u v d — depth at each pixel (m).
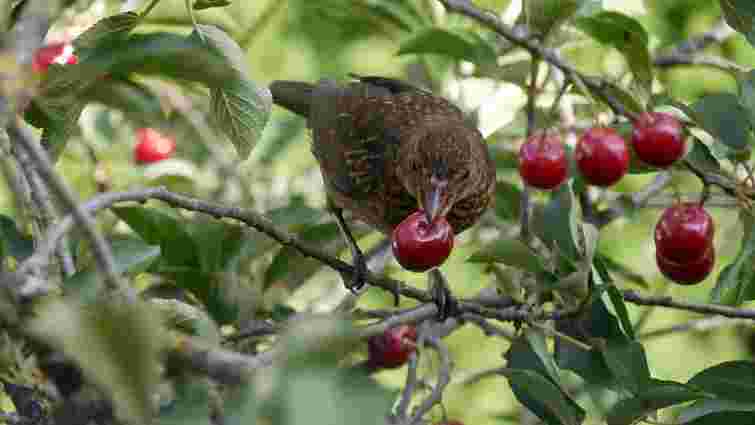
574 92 9.77
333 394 3.56
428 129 10.52
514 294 8.99
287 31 14.88
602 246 13.50
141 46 5.34
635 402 7.47
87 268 5.71
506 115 11.41
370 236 14.27
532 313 8.18
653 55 12.78
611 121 11.13
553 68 11.78
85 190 12.20
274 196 13.08
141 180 12.20
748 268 8.58
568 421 7.57
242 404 3.63
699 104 8.97
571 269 8.70
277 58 14.95
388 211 11.27
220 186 12.75
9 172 7.16
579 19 9.32
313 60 15.02
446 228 7.89
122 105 5.82
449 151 10.13
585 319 8.61
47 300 4.34
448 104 11.63
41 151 4.01
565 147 10.86
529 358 8.49
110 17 7.34
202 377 4.22
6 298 4.36
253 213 7.59
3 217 7.87
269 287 9.83
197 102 13.40
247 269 9.71
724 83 13.88
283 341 3.69
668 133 8.81
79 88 5.62
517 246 7.91
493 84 12.05
